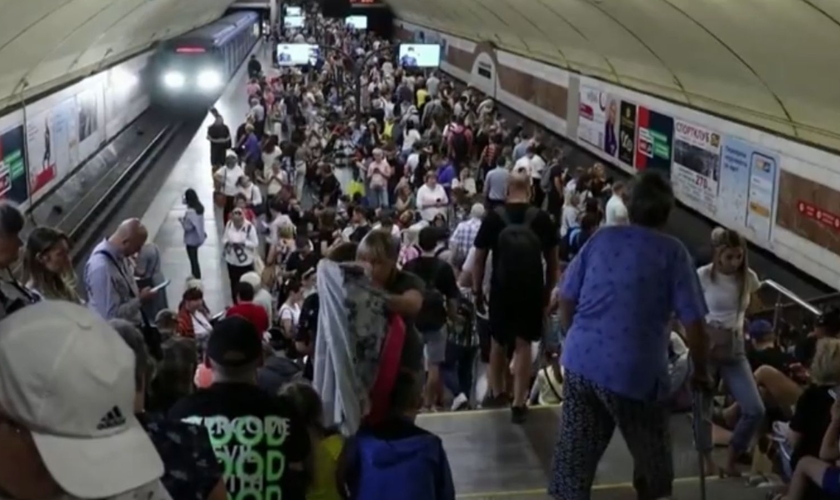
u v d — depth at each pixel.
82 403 1.83
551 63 32.19
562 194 21.16
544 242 7.65
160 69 36.94
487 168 24.12
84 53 21.97
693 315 4.54
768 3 12.95
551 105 32.53
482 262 7.70
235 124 37.31
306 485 4.02
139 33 27.81
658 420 4.64
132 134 32.00
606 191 19.56
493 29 36.28
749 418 6.79
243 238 17.11
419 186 22.41
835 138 15.93
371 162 22.75
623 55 23.52
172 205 25.48
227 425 3.80
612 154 26.88
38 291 6.18
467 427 7.41
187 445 2.72
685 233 21.11
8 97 18.39
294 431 3.92
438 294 8.60
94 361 1.86
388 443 4.38
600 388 4.57
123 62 30.44
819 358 6.01
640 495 4.75
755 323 8.90
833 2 11.54
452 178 22.17
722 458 7.38
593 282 4.65
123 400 1.90
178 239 22.25
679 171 22.36
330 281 5.48
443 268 9.09
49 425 1.80
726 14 14.78
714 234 6.77
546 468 6.79
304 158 24.44
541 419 7.55
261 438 3.82
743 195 19.16
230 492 3.77
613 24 21.03
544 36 29.22
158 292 11.74
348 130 27.53
